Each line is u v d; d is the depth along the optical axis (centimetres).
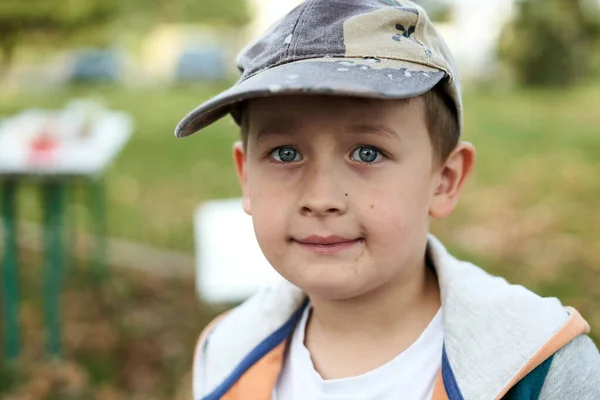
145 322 338
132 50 2269
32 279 388
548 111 1039
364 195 93
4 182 283
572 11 1453
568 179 592
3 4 961
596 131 834
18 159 275
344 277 94
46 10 979
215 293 254
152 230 479
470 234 451
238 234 303
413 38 99
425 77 94
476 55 1565
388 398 100
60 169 273
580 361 96
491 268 387
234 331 122
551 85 1462
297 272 96
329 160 94
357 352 106
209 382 122
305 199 94
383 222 94
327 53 95
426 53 97
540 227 460
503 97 1265
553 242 429
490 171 629
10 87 1447
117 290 373
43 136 295
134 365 300
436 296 110
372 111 92
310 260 95
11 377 282
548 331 96
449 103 104
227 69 1684
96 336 323
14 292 292
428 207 102
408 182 96
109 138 335
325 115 92
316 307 110
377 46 95
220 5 2691
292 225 96
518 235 445
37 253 432
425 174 99
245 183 116
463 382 96
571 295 344
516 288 103
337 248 94
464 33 1584
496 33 1523
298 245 96
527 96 1290
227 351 120
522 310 99
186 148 749
